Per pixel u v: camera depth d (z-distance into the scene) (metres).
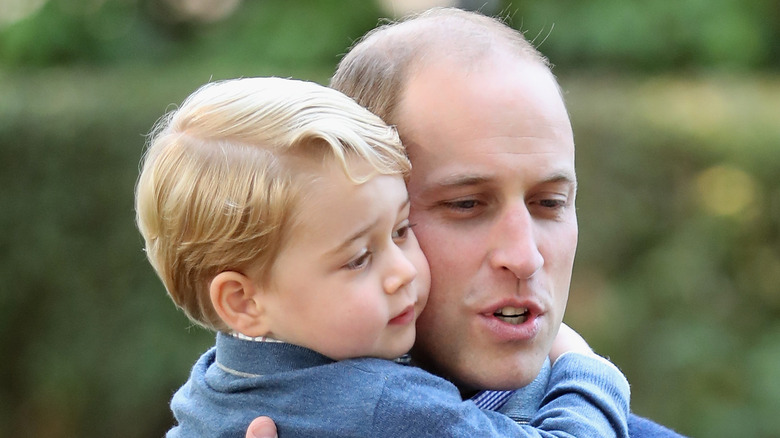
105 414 19.72
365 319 5.86
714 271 18.23
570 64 28.97
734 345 18.12
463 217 6.12
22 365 20.00
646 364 18.14
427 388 5.89
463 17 6.59
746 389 18.00
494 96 6.05
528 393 6.65
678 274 18.03
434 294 6.20
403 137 6.19
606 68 28.80
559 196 6.23
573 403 6.44
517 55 6.27
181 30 31.98
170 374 19.45
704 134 18.27
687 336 18.02
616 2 28.89
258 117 5.94
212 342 19.55
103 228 19.56
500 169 5.99
